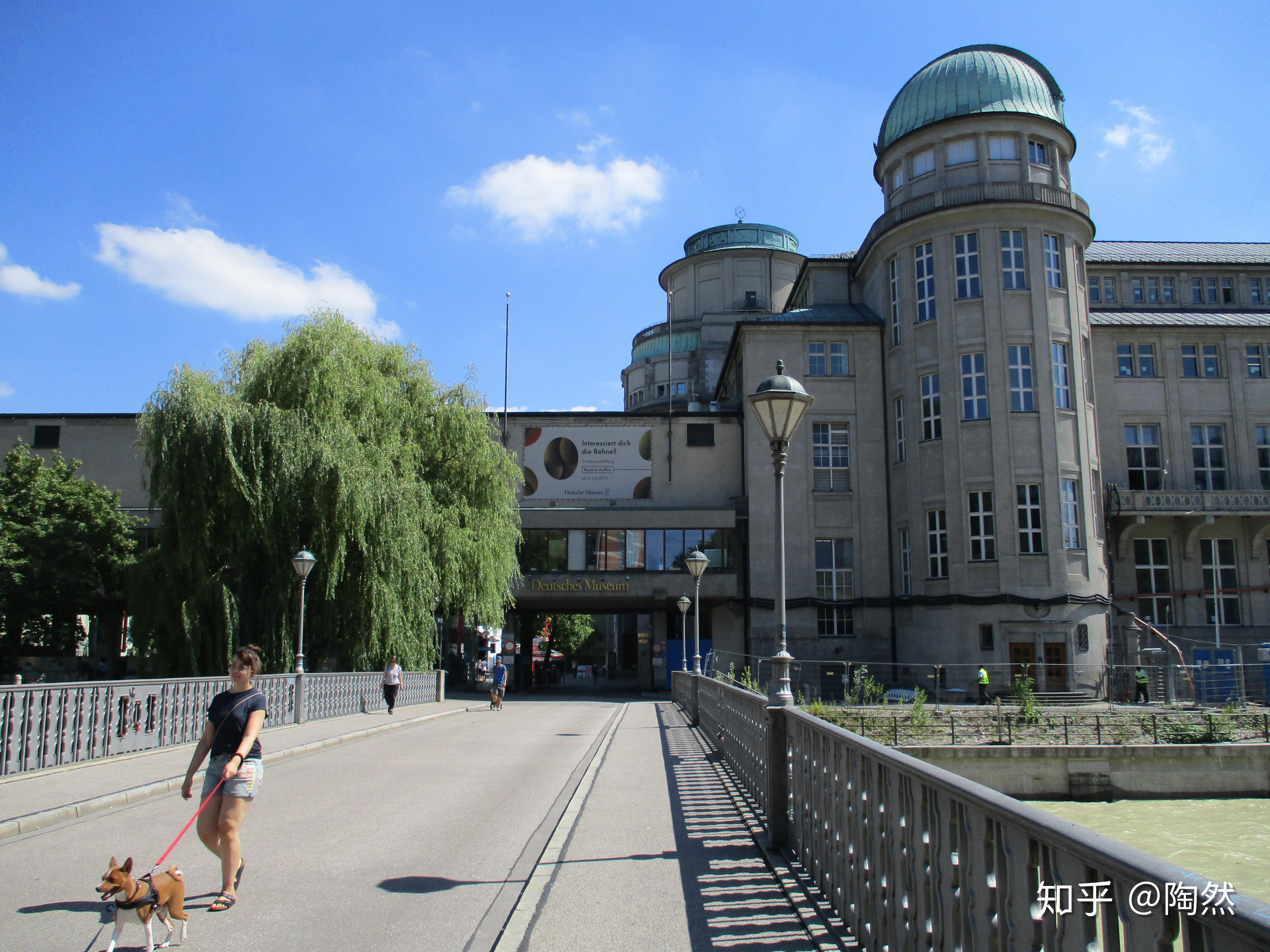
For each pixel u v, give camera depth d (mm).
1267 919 2160
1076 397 38344
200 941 5730
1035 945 3420
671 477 46375
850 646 41750
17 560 34219
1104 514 40594
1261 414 44531
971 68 41156
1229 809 23203
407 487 27625
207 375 26156
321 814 10188
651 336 67188
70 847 8430
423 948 5652
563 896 6812
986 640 36750
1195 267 47656
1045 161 40625
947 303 39219
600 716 27141
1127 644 39062
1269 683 33312
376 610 25625
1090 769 24500
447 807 10695
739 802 11031
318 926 6059
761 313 62438
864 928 5645
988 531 37469
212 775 6594
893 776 5180
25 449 37125
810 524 42688
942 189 39688
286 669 23781
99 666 38312
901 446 41344
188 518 23891
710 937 5859
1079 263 40406
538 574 44406
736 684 23625
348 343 28594
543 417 47156
